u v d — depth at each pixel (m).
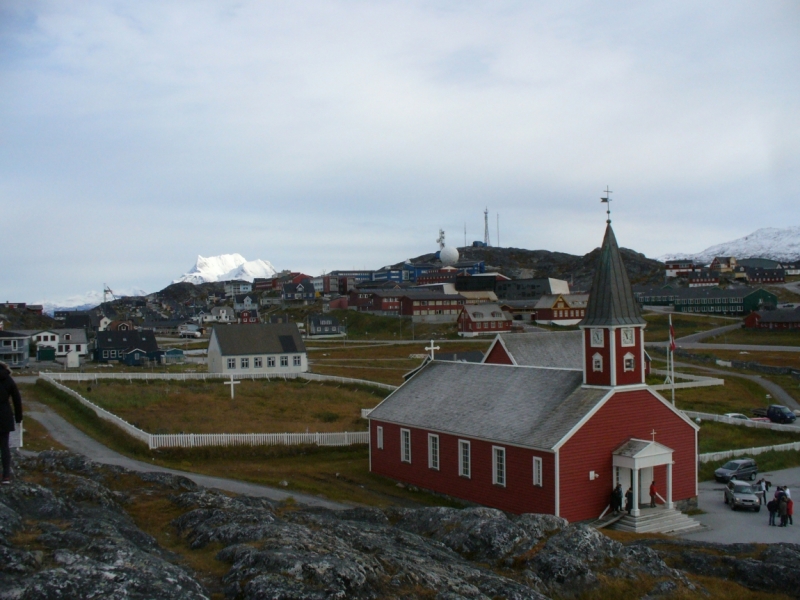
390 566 20.89
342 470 54.44
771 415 75.12
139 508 25.81
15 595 15.21
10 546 17.89
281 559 19.00
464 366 55.50
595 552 26.06
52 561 17.31
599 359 43.62
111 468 30.33
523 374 49.88
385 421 53.50
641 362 44.12
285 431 61.75
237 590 17.95
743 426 69.44
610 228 45.19
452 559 24.33
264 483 46.41
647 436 43.75
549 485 40.41
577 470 40.81
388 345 157.75
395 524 30.30
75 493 24.89
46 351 142.88
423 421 50.22
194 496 26.56
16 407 22.86
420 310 196.00
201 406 73.25
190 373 100.31
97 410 63.06
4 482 22.28
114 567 17.02
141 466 48.31
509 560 25.72
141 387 84.19
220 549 21.39
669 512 41.78
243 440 56.34
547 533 28.02
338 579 18.58
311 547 20.73
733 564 27.30
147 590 16.34
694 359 125.25
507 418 45.47
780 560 27.39
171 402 74.56
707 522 42.28
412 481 51.06
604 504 41.81
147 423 61.03
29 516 21.22
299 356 110.44
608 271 44.16
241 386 89.56
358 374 109.25
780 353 129.38
